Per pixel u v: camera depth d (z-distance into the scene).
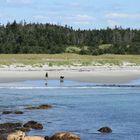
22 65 160.00
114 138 46.34
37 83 109.19
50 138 42.56
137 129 51.19
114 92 90.44
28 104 71.44
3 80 116.50
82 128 51.44
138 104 71.88
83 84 107.31
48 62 168.25
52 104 71.50
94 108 67.19
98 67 162.88
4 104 71.19
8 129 48.12
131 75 133.88
